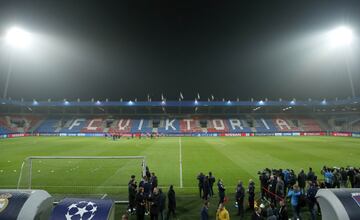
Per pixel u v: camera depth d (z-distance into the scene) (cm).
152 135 6856
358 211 934
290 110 9281
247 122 8650
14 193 996
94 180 2366
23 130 8038
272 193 1712
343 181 1950
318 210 1530
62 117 8925
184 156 3669
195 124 8506
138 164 3067
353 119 8200
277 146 4822
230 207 1706
